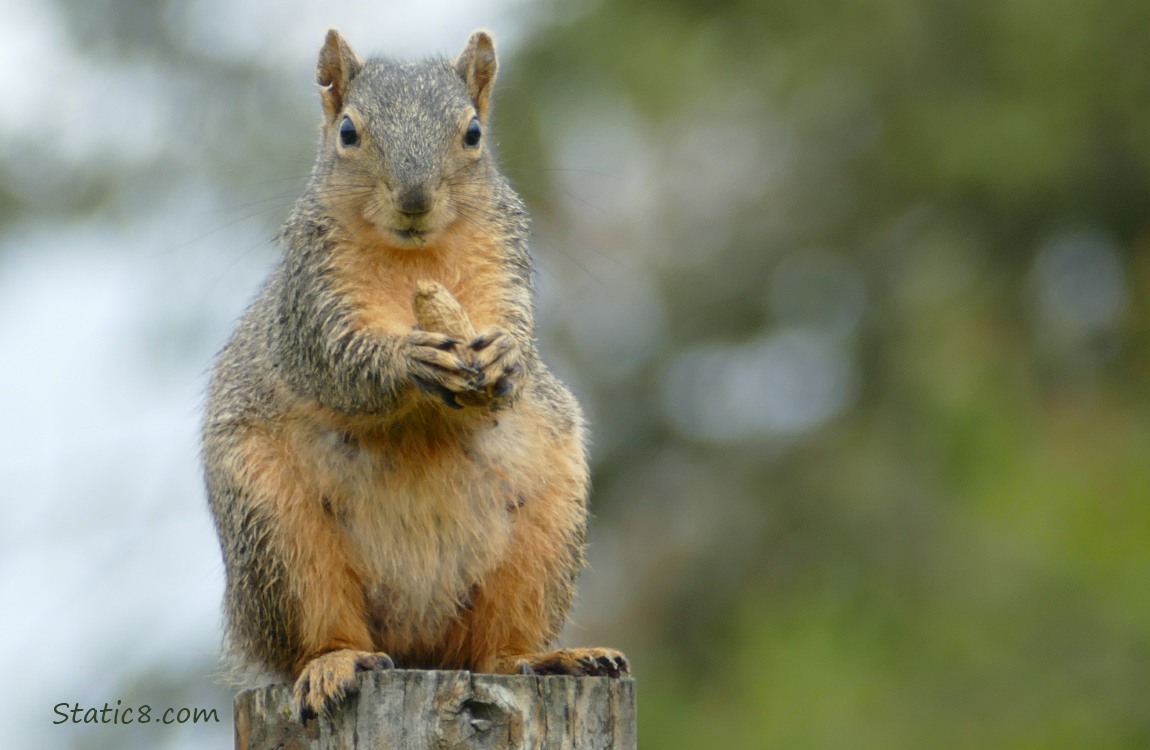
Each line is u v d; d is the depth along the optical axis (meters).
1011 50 17.67
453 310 7.04
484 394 6.79
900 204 18.41
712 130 18.55
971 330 17.17
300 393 7.32
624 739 6.04
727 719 13.87
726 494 17.62
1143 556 14.20
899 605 15.00
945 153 17.67
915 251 18.12
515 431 7.37
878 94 18.05
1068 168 17.56
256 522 7.19
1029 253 18.14
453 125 7.53
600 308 18.14
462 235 7.53
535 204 17.42
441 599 7.43
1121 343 17.34
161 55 17.80
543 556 7.46
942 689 13.71
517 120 17.39
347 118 7.55
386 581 7.33
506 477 7.37
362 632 7.30
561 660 7.21
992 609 14.30
